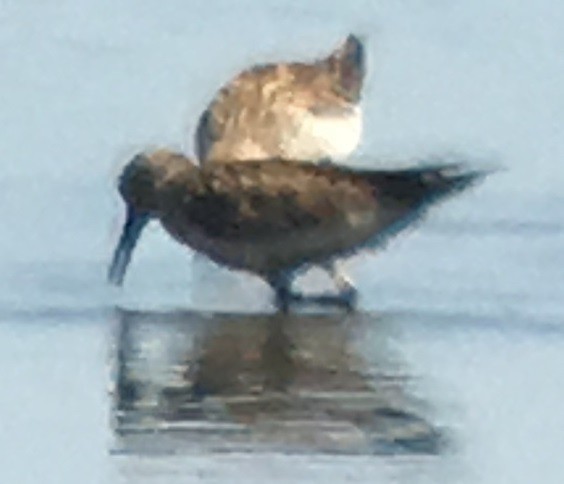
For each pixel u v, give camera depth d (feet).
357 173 78.23
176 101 99.86
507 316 73.92
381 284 78.23
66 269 79.82
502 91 102.68
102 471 59.21
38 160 92.63
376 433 61.93
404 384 66.69
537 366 68.28
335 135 82.38
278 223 77.97
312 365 69.10
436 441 61.21
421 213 78.38
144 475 58.75
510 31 109.09
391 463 59.62
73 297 76.54
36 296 76.48
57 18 108.88
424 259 80.94
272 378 67.36
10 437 61.93
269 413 63.57
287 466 59.16
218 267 79.61
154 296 77.46
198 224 78.89
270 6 111.14
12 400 65.05
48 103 99.35
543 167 92.12
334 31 108.99
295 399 65.10
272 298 78.02
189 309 76.23
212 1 111.55
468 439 61.52
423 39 108.37
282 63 89.25
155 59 104.83
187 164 79.66
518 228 84.23
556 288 77.41
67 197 88.02
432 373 67.92
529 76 104.22
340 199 77.77
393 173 78.07
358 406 64.39
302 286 79.46
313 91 82.53
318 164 78.84
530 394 65.51
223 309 76.28
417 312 75.25
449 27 109.81
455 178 78.48
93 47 106.22
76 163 92.38
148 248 81.82
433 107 100.32
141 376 67.26
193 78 102.53
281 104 81.97
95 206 87.20
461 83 103.55
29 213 86.12
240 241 78.43
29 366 68.33
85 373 67.72
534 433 62.18
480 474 59.00
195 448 60.70
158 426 62.64
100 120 97.60
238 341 71.92
